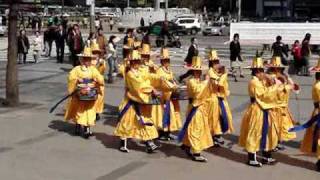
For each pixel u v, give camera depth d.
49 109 15.60
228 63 28.02
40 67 25.73
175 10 75.56
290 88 10.32
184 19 57.78
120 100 17.12
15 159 10.55
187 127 10.59
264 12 93.50
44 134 12.62
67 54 31.50
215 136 11.59
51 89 19.39
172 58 30.58
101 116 14.69
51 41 30.38
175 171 9.95
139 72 10.95
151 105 11.19
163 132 12.11
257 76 10.17
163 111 11.79
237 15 75.50
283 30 33.31
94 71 12.23
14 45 15.81
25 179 9.34
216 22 68.38
